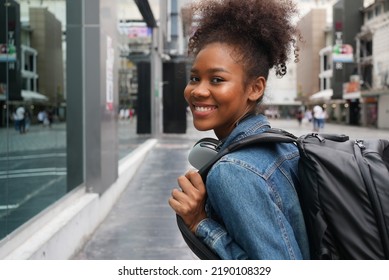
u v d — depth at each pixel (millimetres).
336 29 39625
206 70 1159
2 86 3469
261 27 1192
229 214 1027
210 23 1248
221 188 1037
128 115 11148
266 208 1015
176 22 21391
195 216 1133
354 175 1021
